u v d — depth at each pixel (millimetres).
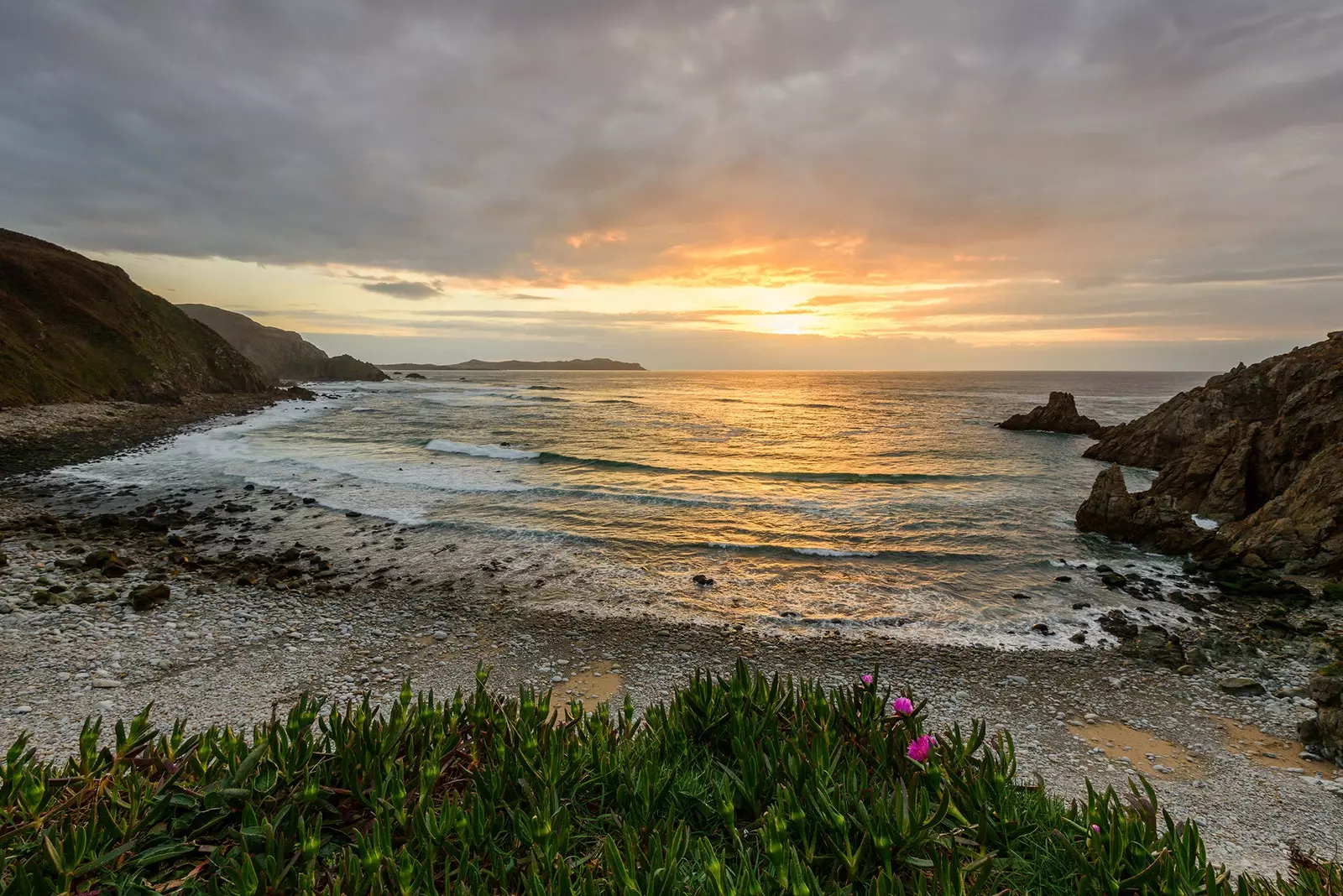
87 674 10492
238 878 2725
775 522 23375
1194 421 36812
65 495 25141
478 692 4516
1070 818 3666
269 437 44656
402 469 32906
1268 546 19203
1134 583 17641
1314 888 3166
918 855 3145
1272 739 9859
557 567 17766
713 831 3504
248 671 11031
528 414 70938
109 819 3037
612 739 4250
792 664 12211
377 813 3193
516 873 3033
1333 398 24250
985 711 10648
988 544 21000
